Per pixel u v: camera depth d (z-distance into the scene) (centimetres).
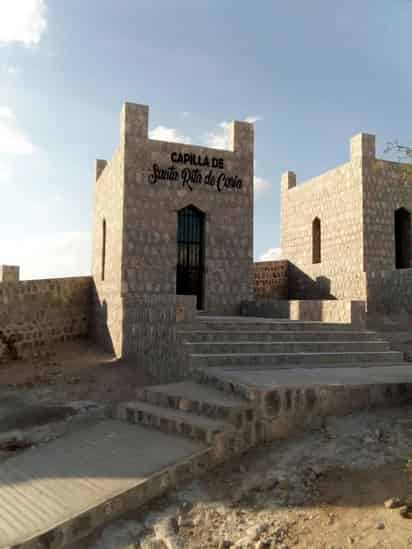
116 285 1872
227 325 1258
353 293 2331
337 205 2530
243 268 2078
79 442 763
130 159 1886
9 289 1872
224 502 594
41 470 657
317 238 2783
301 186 2894
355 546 480
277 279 2980
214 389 890
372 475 611
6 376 1523
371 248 2336
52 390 1242
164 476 624
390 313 2027
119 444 736
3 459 746
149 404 878
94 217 2481
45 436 855
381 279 2098
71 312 2173
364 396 855
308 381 855
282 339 1232
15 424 941
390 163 2419
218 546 511
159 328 1243
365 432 745
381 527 501
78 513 529
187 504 593
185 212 2027
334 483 605
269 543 503
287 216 3044
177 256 1989
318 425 801
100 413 983
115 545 518
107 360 1670
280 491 604
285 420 778
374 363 1169
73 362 1703
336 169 2545
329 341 1253
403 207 2445
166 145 1958
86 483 605
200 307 2023
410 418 797
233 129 2108
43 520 516
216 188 2048
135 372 1365
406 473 602
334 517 535
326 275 2597
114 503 562
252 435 747
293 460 681
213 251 2030
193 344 1059
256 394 762
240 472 670
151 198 1914
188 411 807
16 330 1886
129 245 1858
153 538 529
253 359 1067
